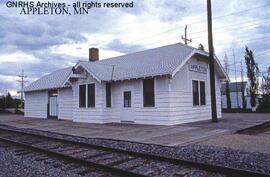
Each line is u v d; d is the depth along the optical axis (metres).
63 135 13.43
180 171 6.55
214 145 9.27
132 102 17.89
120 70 19.52
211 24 17.53
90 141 11.37
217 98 21.59
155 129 14.05
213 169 6.43
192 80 18.28
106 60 24.39
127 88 18.23
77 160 7.55
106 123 18.50
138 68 18.33
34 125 18.97
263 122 16.80
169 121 15.84
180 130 13.30
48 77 29.58
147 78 16.80
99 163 7.00
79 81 20.36
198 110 18.53
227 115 26.56
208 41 17.55
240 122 17.03
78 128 15.96
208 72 20.27
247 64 43.00
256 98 42.50
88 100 19.61
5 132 15.77
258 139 10.44
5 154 9.15
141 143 10.13
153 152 8.77
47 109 25.91
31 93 28.47
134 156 8.18
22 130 16.38
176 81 16.66
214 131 12.60
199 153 8.25
